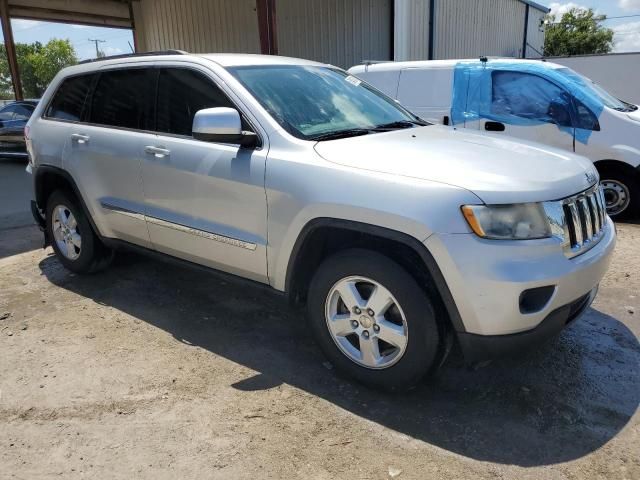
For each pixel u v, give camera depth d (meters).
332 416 2.92
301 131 3.35
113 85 4.34
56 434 2.80
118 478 2.49
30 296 4.61
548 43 51.38
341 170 2.94
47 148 4.75
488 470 2.51
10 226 7.26
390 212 2.72
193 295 4.54
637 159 6.46
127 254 5.44
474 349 2.71
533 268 2.59
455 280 2.61
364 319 3.01
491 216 2.60
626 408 2.97
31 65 67.56
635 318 4.04
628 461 2.56
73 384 3.25
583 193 2.96
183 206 3.71
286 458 2.60
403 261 2.85
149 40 19.91
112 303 4.42
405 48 13.85
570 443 2.69
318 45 16.22
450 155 3.01
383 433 2.78
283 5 16.44
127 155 4.03
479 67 7.42
